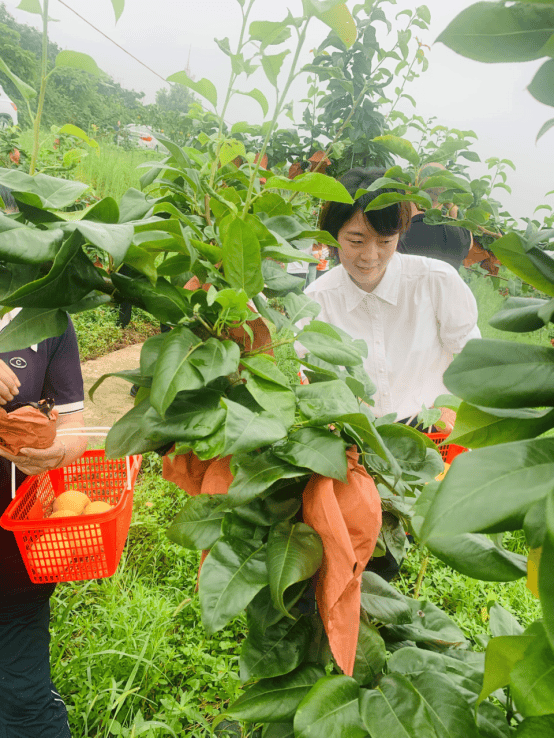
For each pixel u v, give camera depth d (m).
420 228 3.67
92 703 2.13
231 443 0.88
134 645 2.49
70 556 1.80
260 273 1.00
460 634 1.38
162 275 1.13
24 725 1.81
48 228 0.89
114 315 7.41
